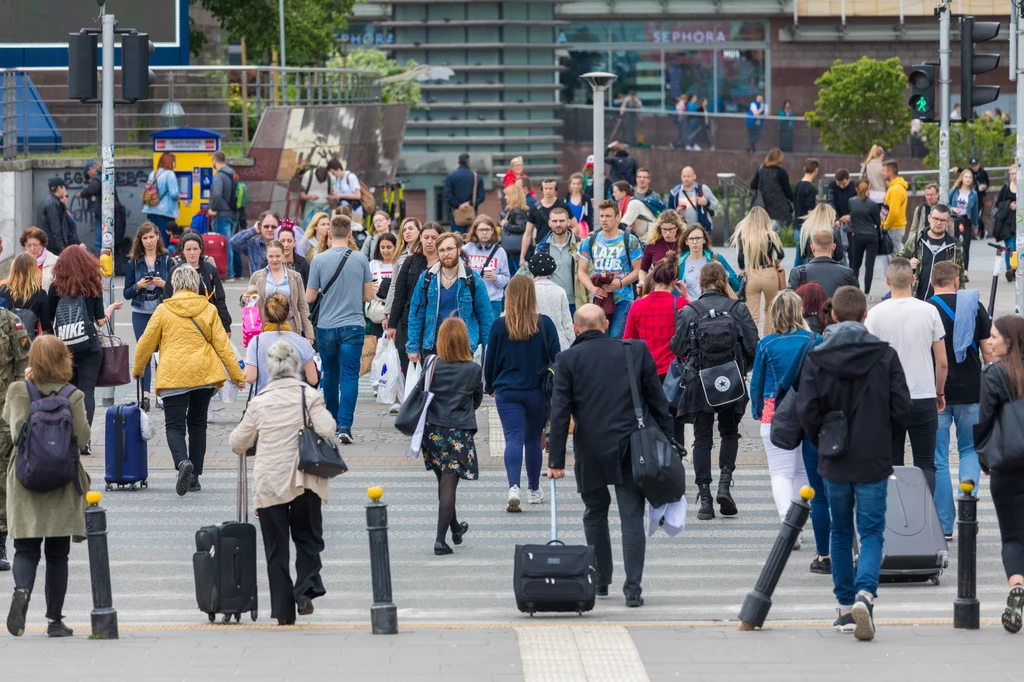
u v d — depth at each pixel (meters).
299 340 41.56
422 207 136.00
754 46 166.00
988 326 35.75
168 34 103.62
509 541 37.31
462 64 133.62
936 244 47.91
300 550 29.92
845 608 27.94
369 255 60.06
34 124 97.69
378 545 27.94
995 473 28.78
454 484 35.94
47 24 103.06
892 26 163.38
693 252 49.25
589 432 31.12
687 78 166.75
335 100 106.00
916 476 33.34
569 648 26.19
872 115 137.88
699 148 145.62
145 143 100.50
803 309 36.16
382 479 44.59
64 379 29.41
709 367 38.50
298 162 99.62
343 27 131.75
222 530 29.44
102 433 50.72
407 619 30.25
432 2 132.00
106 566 27.77
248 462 46.84
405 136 134.88
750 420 53.59
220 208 90.44
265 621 30.33
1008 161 125.50
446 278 45.69
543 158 137.25
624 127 145.62
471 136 134.25
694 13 164.75
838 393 27.36
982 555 35.84
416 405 35.72
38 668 25.02
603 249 51.62
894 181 80.25
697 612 30.77
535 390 39.94
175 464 41.59
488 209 135.38
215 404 56.47
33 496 28.53
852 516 28.23
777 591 32.66
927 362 34.00
